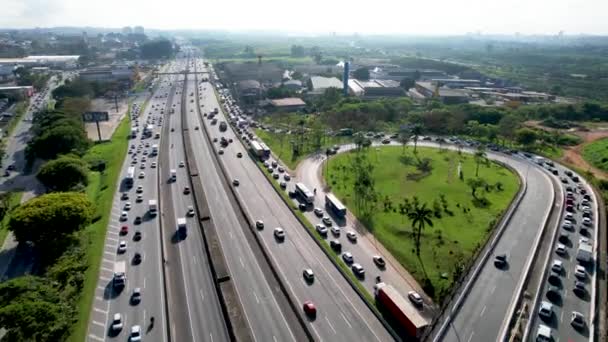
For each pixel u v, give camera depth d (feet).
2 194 489.67
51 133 599.98
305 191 483.10
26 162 642.63
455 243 384.06
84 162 551.18
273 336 269.23
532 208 456.45
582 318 273.95
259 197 495.41
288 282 327.88
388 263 358.23
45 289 280.51
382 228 417.90
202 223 421.59
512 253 361.71
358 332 274.16
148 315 289.74
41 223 351.25
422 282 327.88
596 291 307.78
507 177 558.56
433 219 432.25
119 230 410.31
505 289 310.65
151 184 530.68
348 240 396.78
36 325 245.24
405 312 273.33
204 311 295.07
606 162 634.84
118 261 355.36
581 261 348.38
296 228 419.33
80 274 319.06
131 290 316.40
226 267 345.31
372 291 317.63
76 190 483.10
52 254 355.15
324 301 306.14
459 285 312.91
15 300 264.11
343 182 543.39
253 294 311.68
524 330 264.93
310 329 275.59
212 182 537.65
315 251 376.48
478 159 618.03
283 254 369.09
